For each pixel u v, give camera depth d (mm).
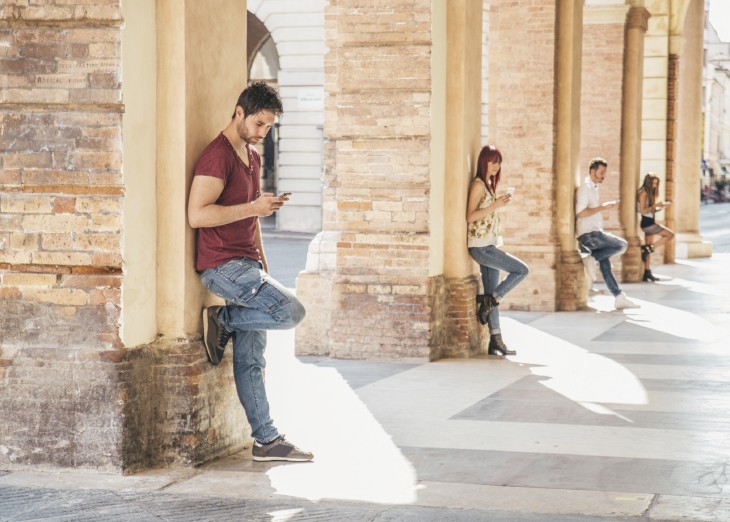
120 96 5555
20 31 5605
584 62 18062
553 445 6500
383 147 9719
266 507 5188
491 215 10195
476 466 5984
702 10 23391
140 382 5812
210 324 6023
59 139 5621
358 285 9867
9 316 5723
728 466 5996
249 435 6629
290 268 20516
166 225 5934
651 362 9781
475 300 10312
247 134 5961
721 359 9961
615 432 6867
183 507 5180
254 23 37500
